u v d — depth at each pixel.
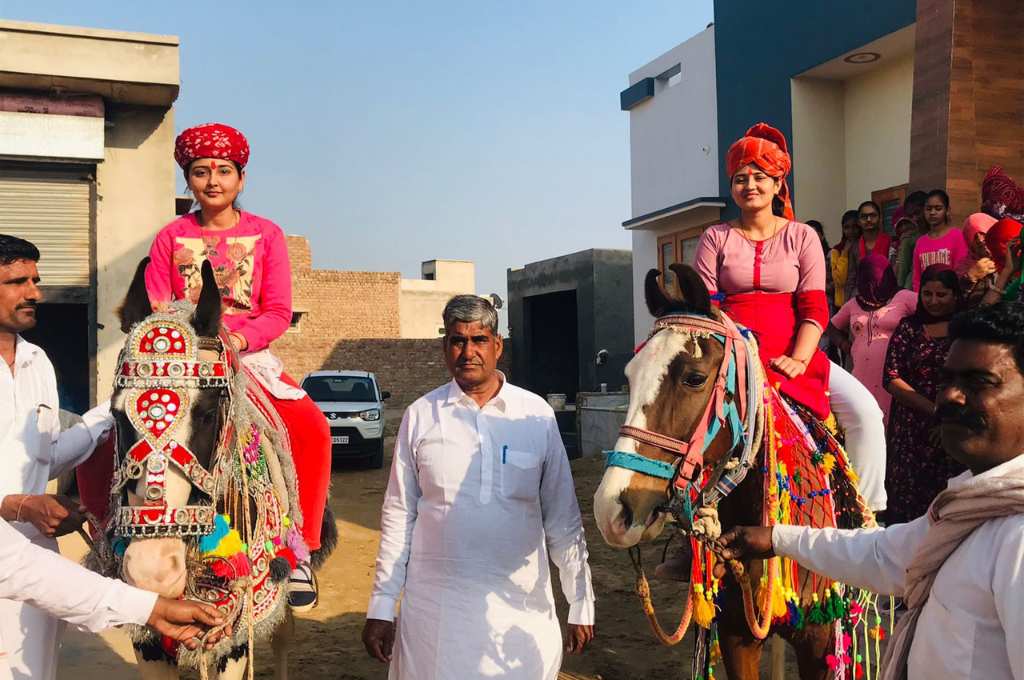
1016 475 1.81
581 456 15.40
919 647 1.97
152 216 11.68
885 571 2.28
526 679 3.12
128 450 2.77
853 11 12.84
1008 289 4.73
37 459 3.28
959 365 1.88
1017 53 9.03
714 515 2.91
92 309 11.48
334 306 37.06
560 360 28.08
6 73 10.27
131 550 2.69
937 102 9.02
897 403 5.53
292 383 4.32
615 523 2.74
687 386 2.86
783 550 2.58
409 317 44.38
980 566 1.83
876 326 6.52
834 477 3.54
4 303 3.18
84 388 14.65
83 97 11.05
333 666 5.73
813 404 3.58
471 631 3.10
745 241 3.74
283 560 3.59
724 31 15.77
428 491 3.26
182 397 2.81
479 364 3.25
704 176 16.81
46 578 2.53
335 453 15.15
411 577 3.28
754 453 3.09
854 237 9.90
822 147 14.24
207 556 3.08
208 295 3.10
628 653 5.72
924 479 5.37
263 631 3.42
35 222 11.28
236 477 3.28
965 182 8.88
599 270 24.11
